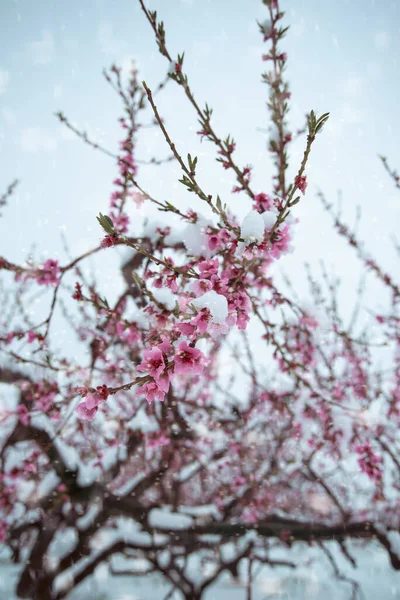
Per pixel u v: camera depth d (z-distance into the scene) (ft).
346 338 12.28
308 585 24.68
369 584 24.67
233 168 7.70
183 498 23.59
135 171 13.43
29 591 15.25
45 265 10.30
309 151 5.56
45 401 13.11
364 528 15.44
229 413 17.69
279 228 6.66
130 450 14.92
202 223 7.98
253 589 24.80
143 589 25.04
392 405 16.94
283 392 16.14
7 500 14.34
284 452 20.79
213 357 18.08
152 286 7.14
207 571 21.91
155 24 6.88
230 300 6.15
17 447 16.75
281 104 9.53
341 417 13.71
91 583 23.08
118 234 5.45
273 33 9.52
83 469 14.65
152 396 5.18
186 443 18.43
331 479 23.88
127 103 13.79
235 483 18.35
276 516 16.83
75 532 16.55
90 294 8.41
